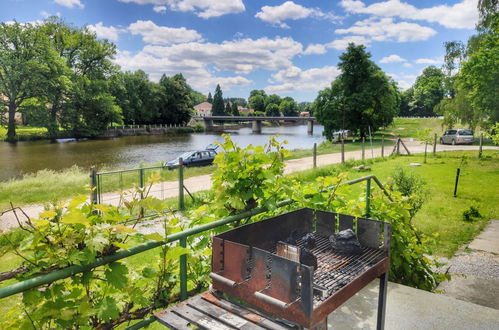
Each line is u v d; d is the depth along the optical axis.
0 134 60.59
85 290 2.27
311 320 2.03
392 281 4.91
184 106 99.44
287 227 3.42
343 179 4.60
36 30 57.03
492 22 28.00
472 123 36.31
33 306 1.98
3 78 55.59
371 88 52.50
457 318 3.81
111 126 77.31
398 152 28.17
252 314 2.30
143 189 2.58
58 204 2.05
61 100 63.06
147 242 2.39
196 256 3.25
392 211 5.05
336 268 2.78
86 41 65.44
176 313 2.35
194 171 21.55
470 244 8.15
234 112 166.88
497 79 27.64
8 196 14.82
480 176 17.53
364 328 3.59
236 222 3.50
